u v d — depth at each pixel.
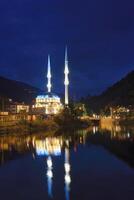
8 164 83.75
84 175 68.69
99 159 91.56
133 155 99.44
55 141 147.12
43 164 83.38
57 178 65.69
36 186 58.78
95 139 155.12
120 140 147.38
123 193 53.16
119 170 73.94
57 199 50.22
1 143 137.62
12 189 56.75
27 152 108.69
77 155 100.50
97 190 55.34
